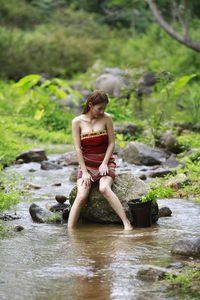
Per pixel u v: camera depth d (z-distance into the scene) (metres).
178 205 6.96
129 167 10.02
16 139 13.10
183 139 11.99
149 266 4.26
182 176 8.24
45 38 28.08
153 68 22.06
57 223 6.17
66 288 3.95
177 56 25.14
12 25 32.22
